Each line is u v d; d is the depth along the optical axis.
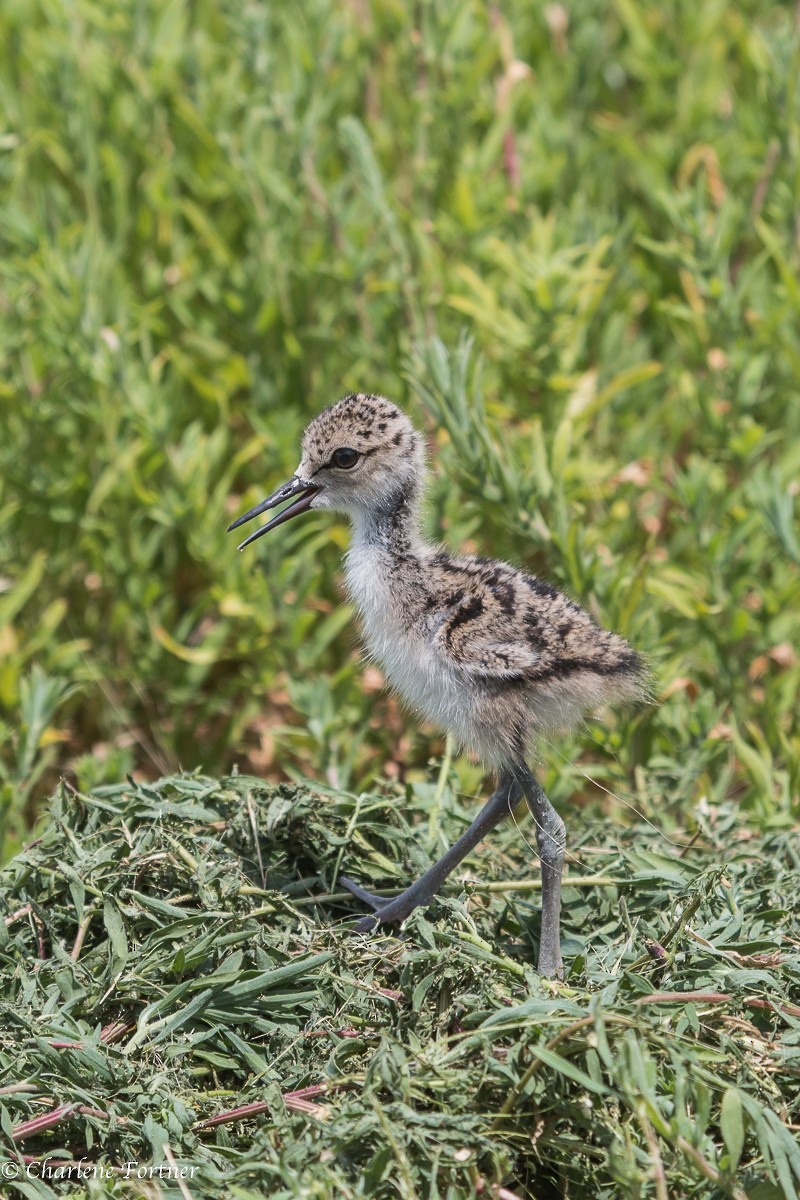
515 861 9.02
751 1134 6.68
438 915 8.00
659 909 8.14
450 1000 7.13
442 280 12.13
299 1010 7.45
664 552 11.78
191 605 12.28
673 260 13.06
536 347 11.35
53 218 12.77
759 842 8.84
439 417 9.99
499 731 7.79
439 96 13.22
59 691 10.12
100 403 11.52
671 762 9.91
